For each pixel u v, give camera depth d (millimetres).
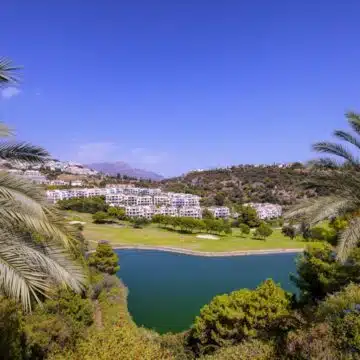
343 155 13492
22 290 6789
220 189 185250
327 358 9625
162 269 63969
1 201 7152
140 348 10758
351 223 12531
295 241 95062
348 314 11008
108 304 32000
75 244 8250
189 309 38656
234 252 80375
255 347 12609
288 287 51344
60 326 15938
